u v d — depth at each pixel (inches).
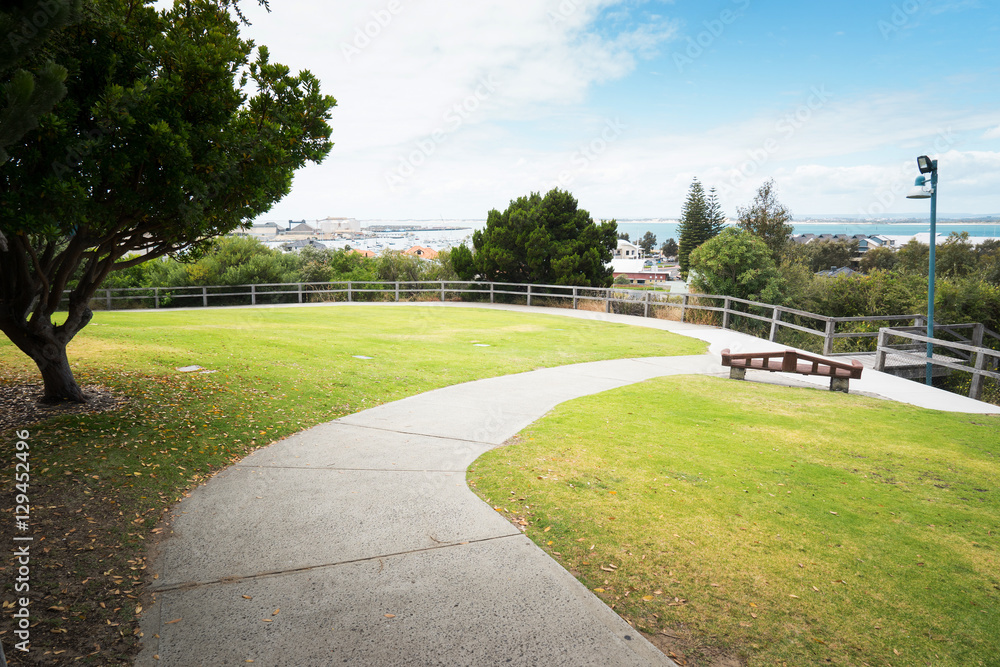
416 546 149.3
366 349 458.9
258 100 254.1
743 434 256.4
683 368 425.4
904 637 116.3
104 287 871.7
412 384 344.2
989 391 554.3
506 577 135.0
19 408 252.1
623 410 293.9
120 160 193.6
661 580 135.2
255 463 209.6
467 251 967.0
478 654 108.2
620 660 107.3
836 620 121.3
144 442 219.1
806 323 837.2
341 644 110.7
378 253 1136.8
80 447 207.9
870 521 169.5
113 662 104.3
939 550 152.8
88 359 354.9
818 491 191.5
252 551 145.9
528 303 869.8
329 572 136.5
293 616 119.3
